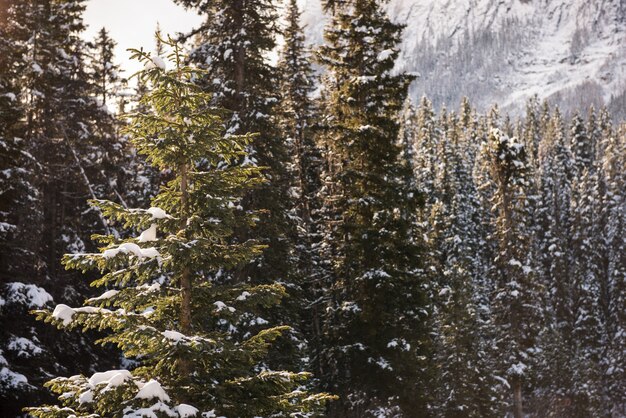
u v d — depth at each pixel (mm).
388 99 25172
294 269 24453
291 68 32281
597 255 67750
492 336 46781
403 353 23250
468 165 74562
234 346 9516
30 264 21812
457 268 40781
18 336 20359
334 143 24969
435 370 26344
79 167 26438
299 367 22531
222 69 22391
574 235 70688
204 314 10023
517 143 39469
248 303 10211
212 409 9172
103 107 28906
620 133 124188
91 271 28078
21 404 19297
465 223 61438
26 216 21250
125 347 9594
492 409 39219
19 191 20906
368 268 23484
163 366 9602
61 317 8578
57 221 27578
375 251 23266
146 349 9375
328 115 26578
